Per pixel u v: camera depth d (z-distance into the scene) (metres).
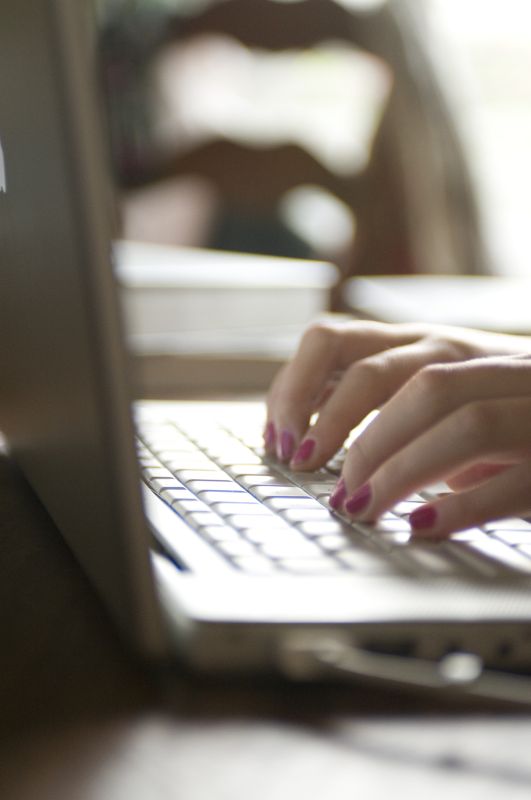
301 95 3.23
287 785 0.44
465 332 1.03
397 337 1.00
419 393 0.72
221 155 2.45
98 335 0.50
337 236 2.51
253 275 1.50
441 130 2.34
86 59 0.50
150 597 0.51
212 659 0.51
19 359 0.69
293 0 2.56
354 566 0.60
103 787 0.44
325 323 1.00
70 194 0.50
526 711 0.52
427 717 0.51
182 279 1.41
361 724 0.50
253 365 1.35
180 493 0.75
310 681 0.53
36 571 0.67
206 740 0.48
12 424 0.80
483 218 2.37
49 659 0.55
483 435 0.68
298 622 0.52
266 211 2.43
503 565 0.61
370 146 2.35
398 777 0.45
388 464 0.68
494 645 0.54
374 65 2.41
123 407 0.50
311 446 0.83
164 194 2.48
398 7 2.40
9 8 0.56
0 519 0.78
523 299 1.59
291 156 2.42
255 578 0.57
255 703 0.51
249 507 0.71
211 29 2.60
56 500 0.67
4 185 0.64
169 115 2.53
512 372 0.74
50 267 0.55
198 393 1.28
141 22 2.58
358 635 0.52
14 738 0.48
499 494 0.67
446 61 2.50
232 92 2.77
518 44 3.61
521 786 0.45
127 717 0.50
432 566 0.60
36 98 0.53
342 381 0.87
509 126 3.71
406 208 2.31
